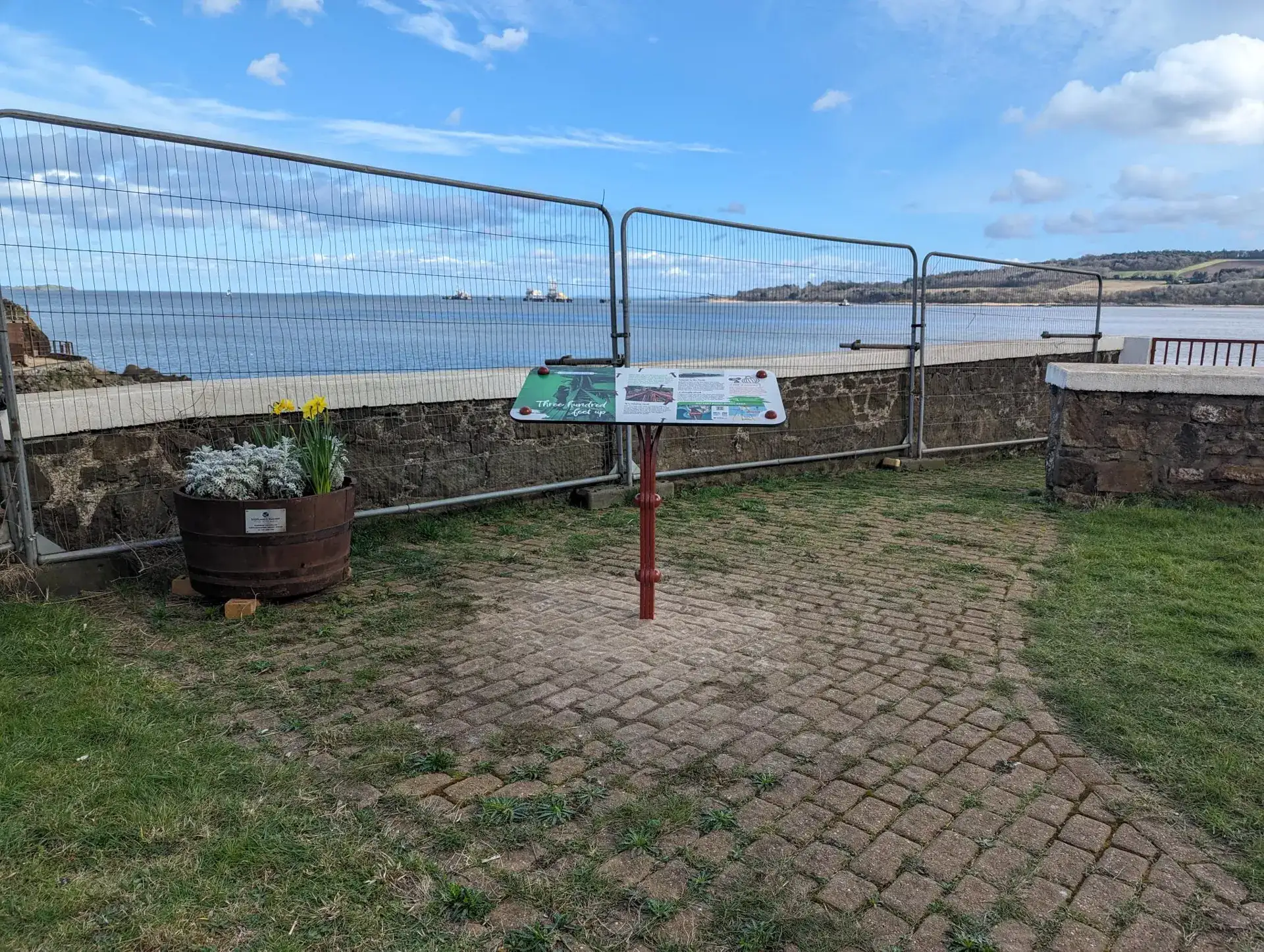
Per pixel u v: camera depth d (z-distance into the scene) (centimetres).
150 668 348
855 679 346
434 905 206
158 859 219
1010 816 250
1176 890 218
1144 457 671
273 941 192
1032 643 383
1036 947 198
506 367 617
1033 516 652
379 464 572
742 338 750
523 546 551
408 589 459
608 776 268
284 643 378
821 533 593
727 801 255
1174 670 347
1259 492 644
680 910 207
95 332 427
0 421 412
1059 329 1038
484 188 572
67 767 260
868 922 205
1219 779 266
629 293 664
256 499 407
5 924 193
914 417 898
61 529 443
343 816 243
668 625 407
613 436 705
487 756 280
